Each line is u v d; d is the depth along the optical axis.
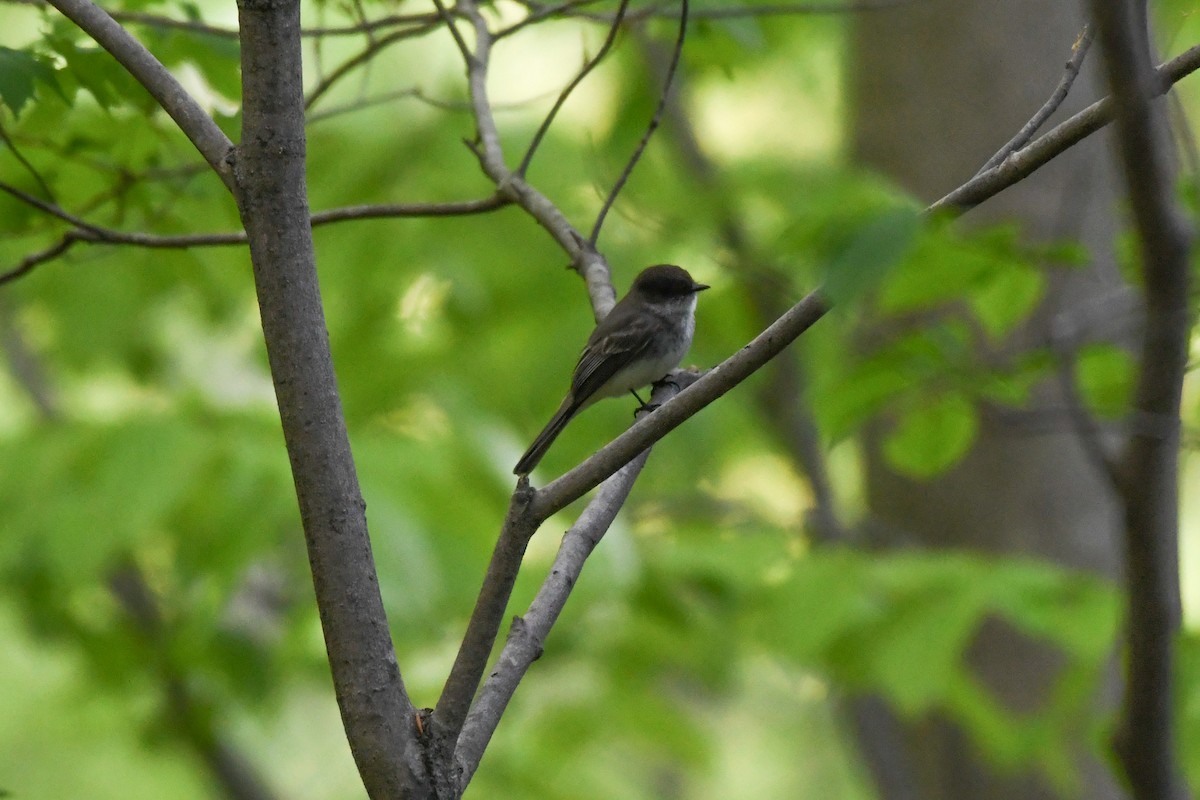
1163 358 4.67
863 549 12.74
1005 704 12.21
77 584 10.22
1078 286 9.60
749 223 14.73
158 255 10.89
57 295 12.83
